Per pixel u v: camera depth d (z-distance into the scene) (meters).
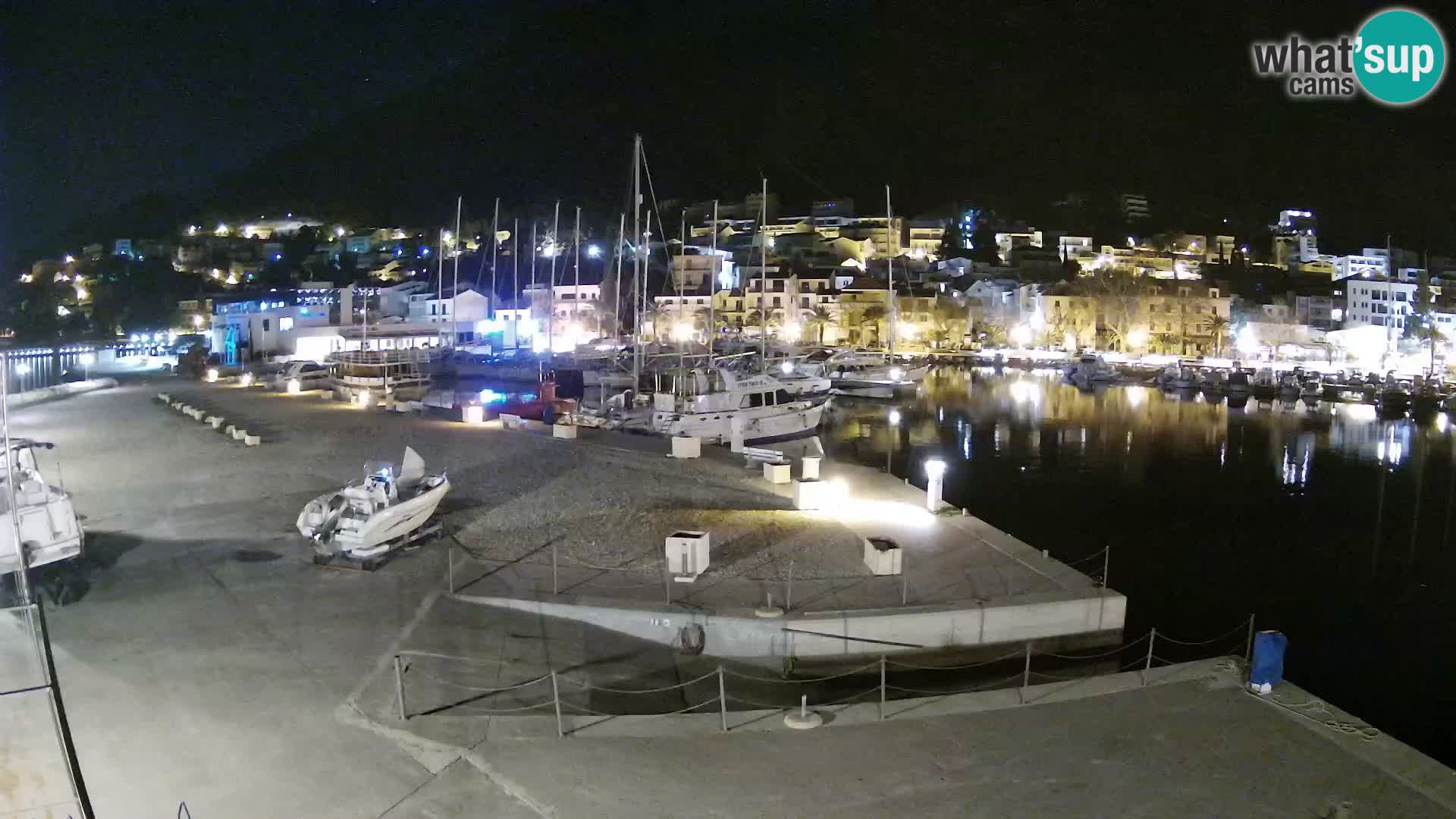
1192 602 25.59
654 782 10.01
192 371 72.00
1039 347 148.00
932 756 10.61
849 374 85.25
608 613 16.11
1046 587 17.72
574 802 9.58
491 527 22.14
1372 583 27.69
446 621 15.55
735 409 46.56
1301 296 157.62
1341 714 11.66
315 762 10.45
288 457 31.70
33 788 9.53
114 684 12.41
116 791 9.70
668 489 26.81
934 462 23.72
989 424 66.12
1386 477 46.00
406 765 10.41
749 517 23.25
